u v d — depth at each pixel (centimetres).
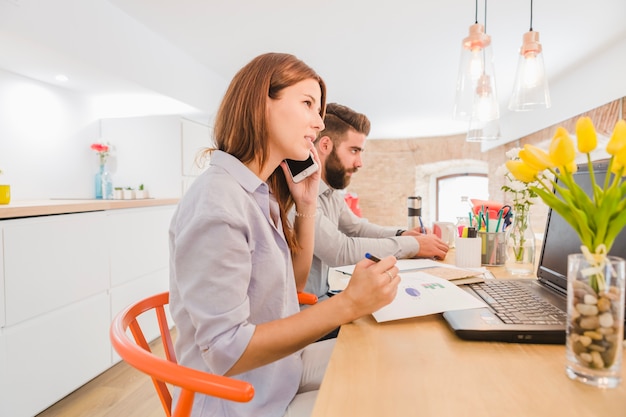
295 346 62
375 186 838
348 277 124
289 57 80
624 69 302
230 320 59
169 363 52
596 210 47
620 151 46
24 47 206
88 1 231
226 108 79
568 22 273
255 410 75
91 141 305
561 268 86
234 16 266
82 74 249
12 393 154
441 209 863
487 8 253
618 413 41
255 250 73
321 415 42
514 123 562
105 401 179
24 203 222
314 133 82
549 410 42
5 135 240
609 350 47
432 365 54
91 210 194
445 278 97
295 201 106
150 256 243
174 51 317
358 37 302
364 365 55
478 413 42
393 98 495
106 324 206
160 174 308
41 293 166
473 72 158
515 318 68
